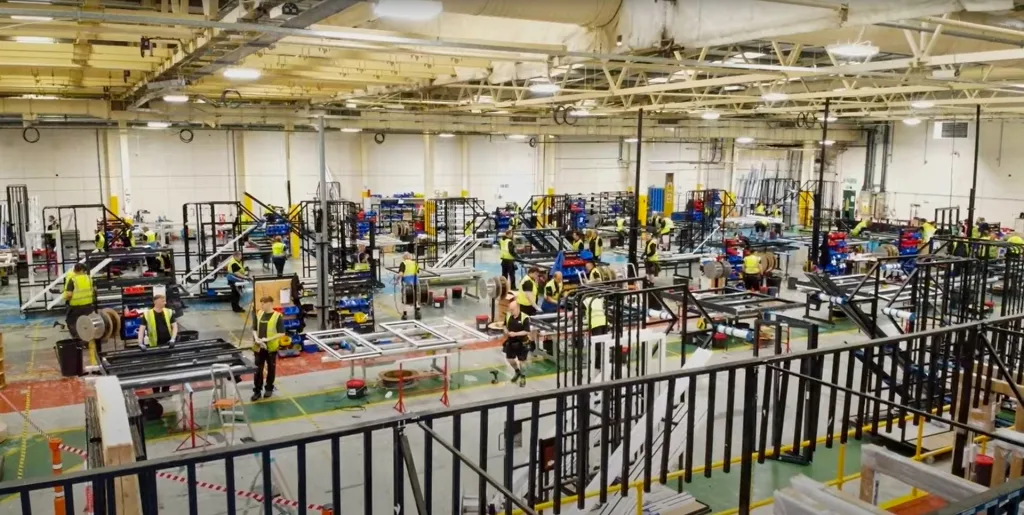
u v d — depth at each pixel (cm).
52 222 2362
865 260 2023
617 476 709
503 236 1997
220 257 2281
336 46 1018
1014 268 1226
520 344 1221
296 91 2006
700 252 2391
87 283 1446
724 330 1077
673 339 1505
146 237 2358
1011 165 2852
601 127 3025
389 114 2688
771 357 473
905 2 596
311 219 2989
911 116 2645
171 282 1611
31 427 1041
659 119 3069
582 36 917
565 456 793
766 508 761
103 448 584
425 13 609
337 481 363
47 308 1759
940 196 3139
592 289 870
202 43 975
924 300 1030
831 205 3541
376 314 1753
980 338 619
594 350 966
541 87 1219
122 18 666
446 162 3378
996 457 617
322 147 1377
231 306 1848
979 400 733
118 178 2805
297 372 1298
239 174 3002
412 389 1202
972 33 904
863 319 1217
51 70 1569
